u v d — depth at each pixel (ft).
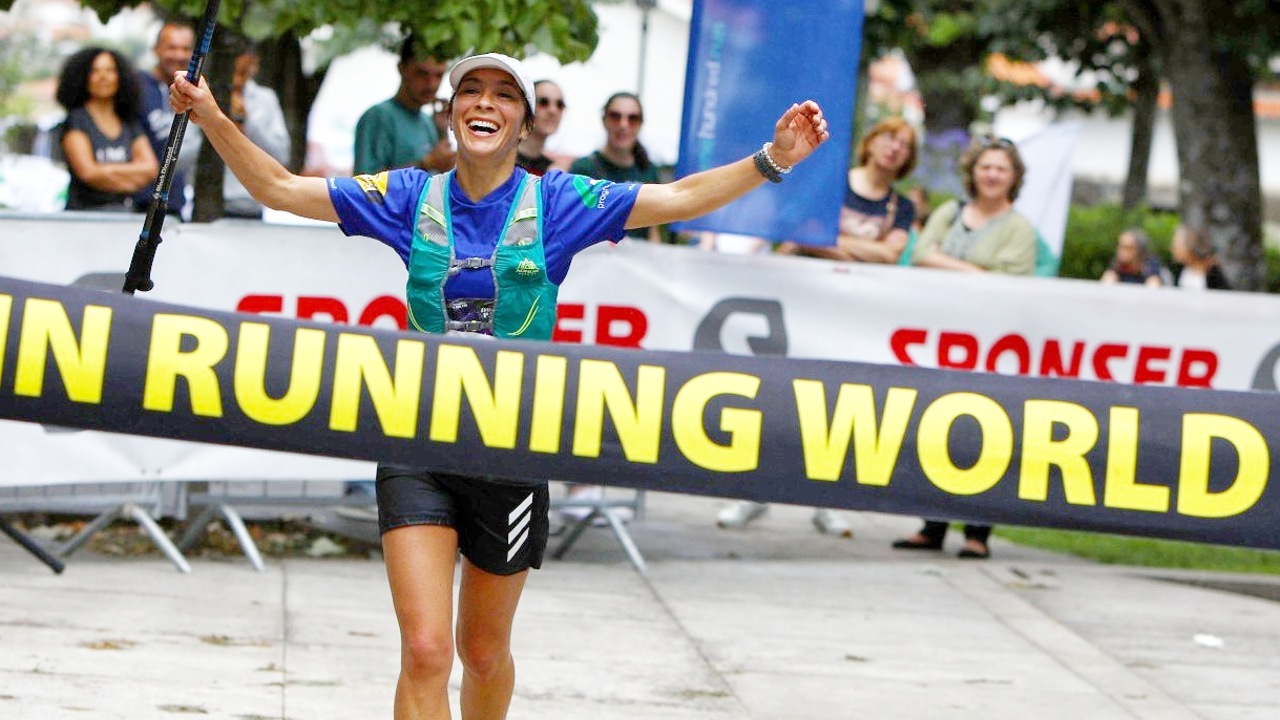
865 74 189.16
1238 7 134.51
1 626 54.13
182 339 33.32
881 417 34.19
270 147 78.38
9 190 128.47
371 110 75.10
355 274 66.69
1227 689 57.62
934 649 60.75
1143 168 200.64
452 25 67.00
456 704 49.62
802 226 69.62
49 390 33.04
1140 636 65.21
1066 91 203.10
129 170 75.61
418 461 33.88
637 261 70.18
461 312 36.70
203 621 57.00
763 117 67.97
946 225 79.56
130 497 65.77
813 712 51.60
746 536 81.25
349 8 68.13
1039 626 65.41
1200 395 34.30
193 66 35.63
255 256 65.72
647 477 34.19
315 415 33.60
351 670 52.39
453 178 36.94
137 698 47.65
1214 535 34.09
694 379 34.19
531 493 37.01
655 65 159.22
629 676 54.29
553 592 65.92
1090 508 34.19
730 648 58.85
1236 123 139.33
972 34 184.65
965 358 73.36
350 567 67.87
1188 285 104.06
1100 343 74.18
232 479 65.77
